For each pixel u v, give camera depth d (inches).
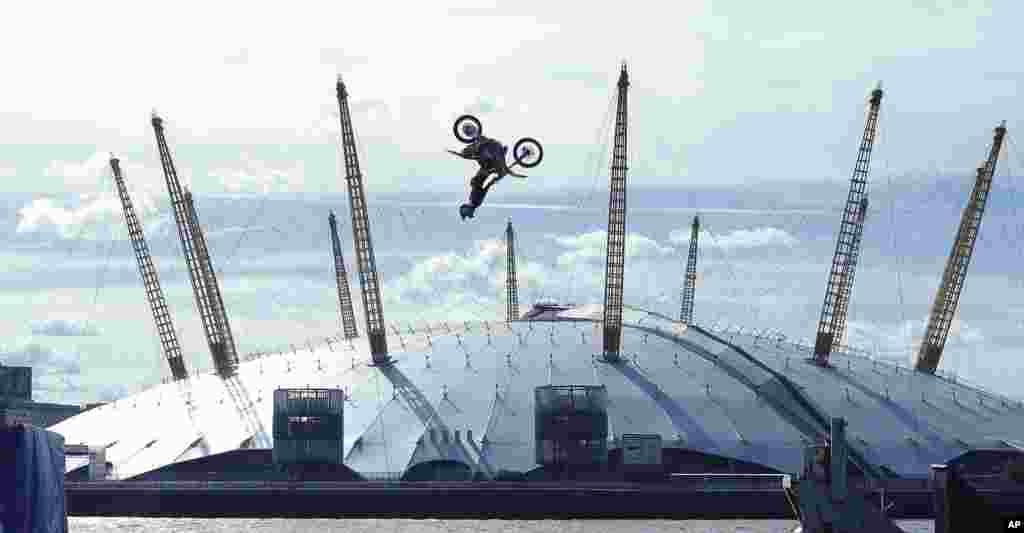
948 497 7593.5
